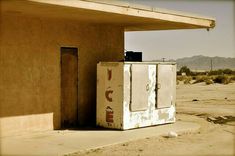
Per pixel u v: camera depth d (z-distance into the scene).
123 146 10.95
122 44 15.59
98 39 14.62
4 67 11.54
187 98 27.56
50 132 12.48
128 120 12.98
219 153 10.19
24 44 12.06
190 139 12.07
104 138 11.68
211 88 38.16
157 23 14.73
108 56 14.98
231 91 33.66
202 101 25.11
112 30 15.18
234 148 10.80
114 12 11.49
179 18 14.15
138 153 10.12
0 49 11.45
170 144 11.29
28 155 9.61
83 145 10.73
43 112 12.59
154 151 10.35
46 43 12.72
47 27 12.75
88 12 11.38
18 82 11.89
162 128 13.49
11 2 9.49
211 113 18.58
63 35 13.30
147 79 13.44
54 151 10.05
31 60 12.26
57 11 11.12
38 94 12.45
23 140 11.27
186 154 10.04
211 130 13.81
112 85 13.09
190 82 55.59
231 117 17.42
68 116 13.59
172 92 14.37
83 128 13.27
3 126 11.52
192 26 16.05
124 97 12.84
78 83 13.89
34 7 10.38
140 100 13.24
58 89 13.05
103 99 13.37
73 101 13.74
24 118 12.05
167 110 14.25
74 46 13.70
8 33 11.64
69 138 11.61
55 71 12.97
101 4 11.05
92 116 14.35
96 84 14.02
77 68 13.85
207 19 15.54
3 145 10.59
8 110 11.64
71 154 9.94
